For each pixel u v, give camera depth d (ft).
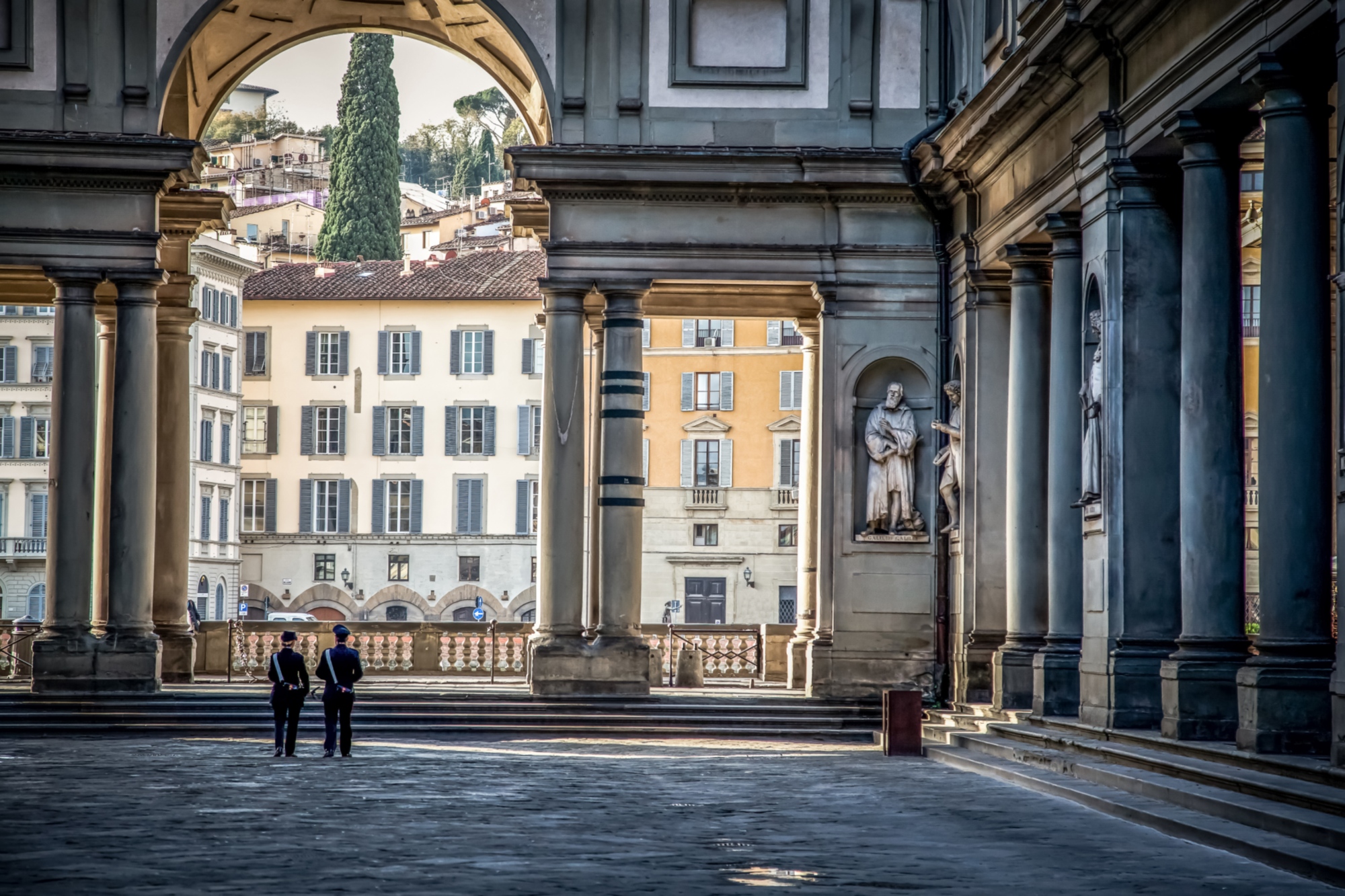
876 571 116.67
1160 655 82.38
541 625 114.93
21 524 312.91
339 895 45.27
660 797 71.31
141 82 114.93
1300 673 66.59
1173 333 83.76
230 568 326.03
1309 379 67.00
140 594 114.42
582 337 115.34
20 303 131.95
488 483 327.06
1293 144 67.21
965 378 111.34
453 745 100.48
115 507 114.01
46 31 114.62
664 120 116.47
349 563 329.31
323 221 399.44
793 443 292.61
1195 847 56.24
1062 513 92.73
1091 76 86.69
